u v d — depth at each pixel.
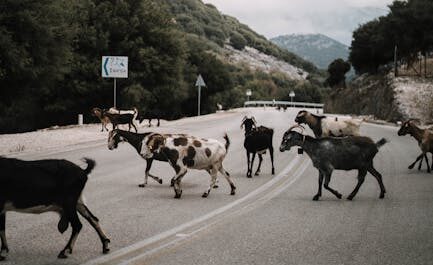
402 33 55.53
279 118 51.81
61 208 7.31
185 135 12.37
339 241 8.33
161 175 15.29
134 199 11.70
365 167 12.00
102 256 7.37
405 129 16.91
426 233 8.89
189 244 8.05
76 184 7.30
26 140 24.12
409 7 56.12
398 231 9.03
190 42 69.56
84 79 47.59
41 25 24.91
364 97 63.97
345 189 13.34
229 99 90.00
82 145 23.19
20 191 6.95
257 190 13.16
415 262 7.28
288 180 14.82
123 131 13.83
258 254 7.55
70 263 7.04
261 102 104.12
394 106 47.69
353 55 73.31
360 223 9.61
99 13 49.06
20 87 27.42
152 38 51.09
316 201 11.75
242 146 23.75
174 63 52.81
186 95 57.62
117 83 48.59
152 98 50.88
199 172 16.02
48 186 7.09
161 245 7.98
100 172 15.65
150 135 12.50
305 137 11.99
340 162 11.88
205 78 68.31
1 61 23.78
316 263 7.18
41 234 8.50
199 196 12.23
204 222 9.56
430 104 46.00
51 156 18.97
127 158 18.94
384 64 72.25
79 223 7.34
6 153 19.62
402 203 11.56
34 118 50.44
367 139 11.98
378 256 7.54
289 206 11.15
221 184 14.05
